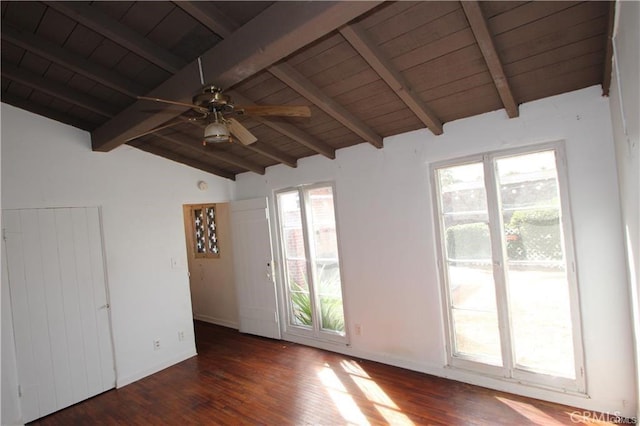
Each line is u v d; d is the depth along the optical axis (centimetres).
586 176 271
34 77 309
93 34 259
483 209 327
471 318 340
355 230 413
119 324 411
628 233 226
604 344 270
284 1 197
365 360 412
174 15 238
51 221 371
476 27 206
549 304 297
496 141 311
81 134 396
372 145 388
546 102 286
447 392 325
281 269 504
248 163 491
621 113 194
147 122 319
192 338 479
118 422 332
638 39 127
